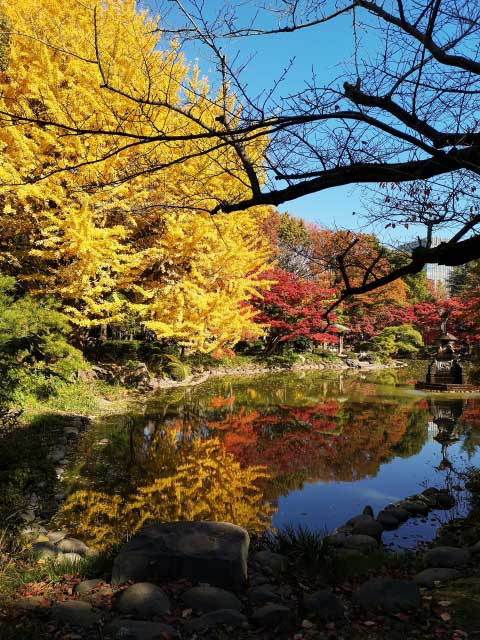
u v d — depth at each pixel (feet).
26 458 19.38
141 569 10.85
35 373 31.27
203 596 9.78
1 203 34.32
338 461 24.89
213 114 13.61
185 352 63.82
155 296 42.91
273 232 86.48
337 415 37.88
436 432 31.86
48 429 26.81
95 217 34.99
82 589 10.52
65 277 35.81
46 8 28.45
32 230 35.58
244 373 71.15
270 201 8.93
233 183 15.28
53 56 31.48
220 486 20.76
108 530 15.70
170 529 12.04
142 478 21.50
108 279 35.88
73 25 26.78
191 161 20.61
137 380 48.60
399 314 103.19
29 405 29.99
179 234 35.88
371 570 12.16
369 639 8.39
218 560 10.74
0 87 29.19
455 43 7.13
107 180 25.08
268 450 27.02
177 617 9.32
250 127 7.43
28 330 27.22
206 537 11.63
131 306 39.99
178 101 19.66
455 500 19.16
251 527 16.24
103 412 35.45
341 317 90.02
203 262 41.45
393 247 9.23
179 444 27.99
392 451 26.99
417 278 116.26
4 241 38.75
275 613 9.12
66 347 31.04
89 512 17.26
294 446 27.96
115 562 11.06
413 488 20.80
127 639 8.34
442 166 7.93
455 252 8.33
